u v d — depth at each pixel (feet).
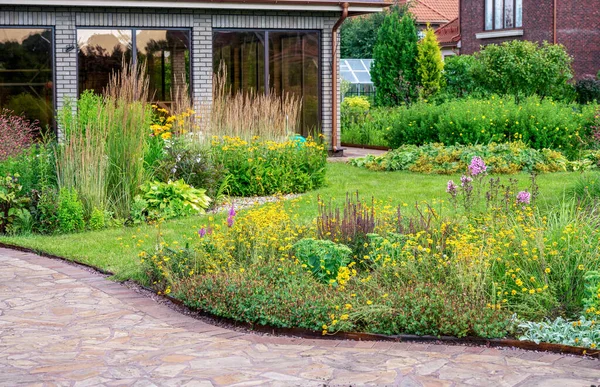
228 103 43.93
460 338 18.60
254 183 39.93
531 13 88.07
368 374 15.74
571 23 86.28
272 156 40.93
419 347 18.11
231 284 20.94
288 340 18.83
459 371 15.93
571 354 17.47
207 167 38.22
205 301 20.98
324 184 42.16
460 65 77.97
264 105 43.06
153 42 52.75
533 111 50.70
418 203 34.71
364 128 71.31
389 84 82.69
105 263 26.76
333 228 25.45
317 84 56.90
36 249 29.43
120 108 35.22
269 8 53.83
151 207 34.86
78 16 50.96
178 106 43.16
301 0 54.13
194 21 53.26
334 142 57.06
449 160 46.47
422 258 21.90
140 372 15.98
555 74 74.49
